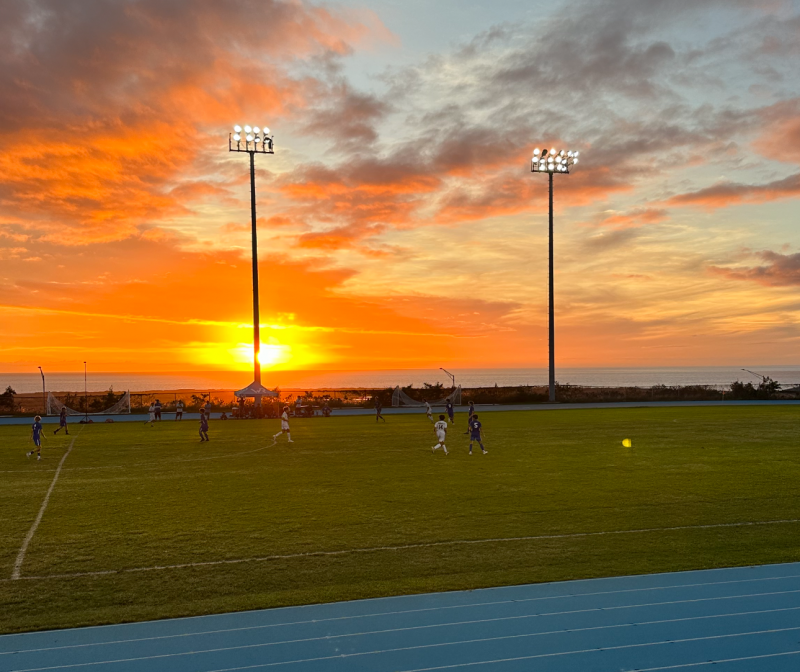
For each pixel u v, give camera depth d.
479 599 9.73
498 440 30.94
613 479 19.97
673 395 66.56
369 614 9.20
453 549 12.47
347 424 41.69
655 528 14.04
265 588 10.35
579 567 11.27
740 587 10.16
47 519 15.12
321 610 9.36
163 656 7.93
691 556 11.89
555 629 8.63
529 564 11.48
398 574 10.99
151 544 12.92
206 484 19.62
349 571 11.18
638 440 30.47
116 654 7.99
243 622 8.95
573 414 47.84
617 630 8.59
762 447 27.47
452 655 7.91
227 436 34.38
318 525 14.40
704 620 8.89
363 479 20.28
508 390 67.12
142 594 10.10
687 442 29.48
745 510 15.74
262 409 49.50
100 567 11.48
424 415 49.34
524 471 21.62
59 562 11.79
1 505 16.72
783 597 9.72
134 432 37.22
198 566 11.50
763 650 7.99
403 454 26.28
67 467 23.30
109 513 15.72
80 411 56.00
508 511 15.70
